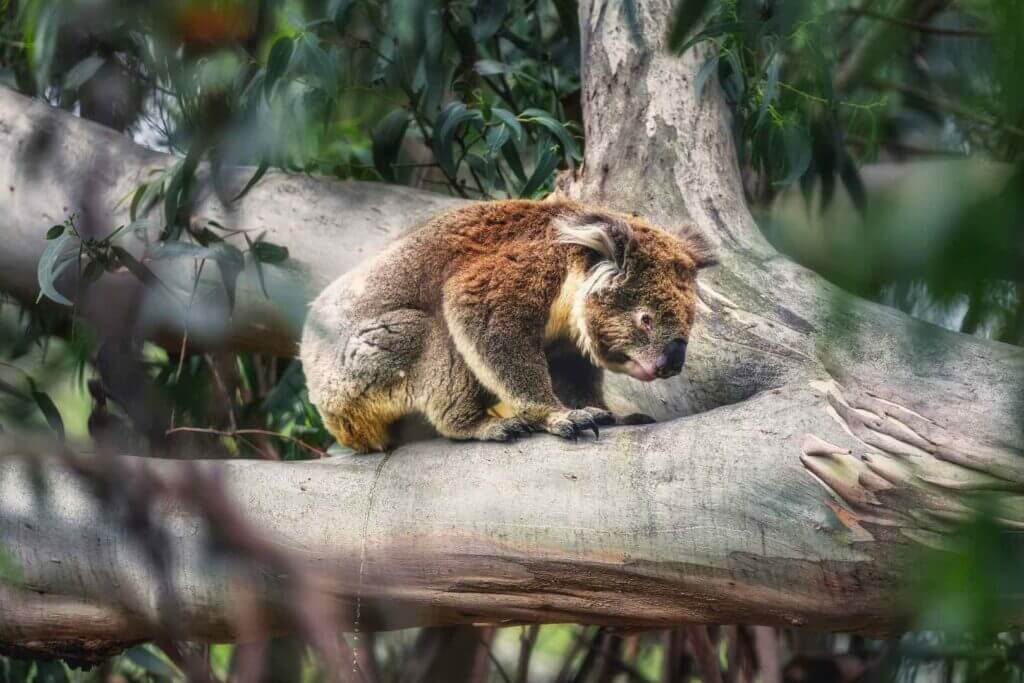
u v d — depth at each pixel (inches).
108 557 294.4
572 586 269.9
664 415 329.1
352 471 295.7
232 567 279.3
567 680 581.9
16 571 298.8
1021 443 227.6
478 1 411.5
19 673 450.3
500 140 376.2
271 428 482.6
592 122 381.7
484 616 285.1
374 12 438.6
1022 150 114.9
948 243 95.9
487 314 305.7
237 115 404.2
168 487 187.8
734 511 251.0
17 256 431.8
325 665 165.3
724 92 418.6
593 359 319.9
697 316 315.3
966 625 114.2
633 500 261.0
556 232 317.7
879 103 416.5
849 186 403.9
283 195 409.7
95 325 418.0
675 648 518.3
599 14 383.9
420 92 429.4
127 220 414.9
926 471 235.0
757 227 356.2
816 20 335.9
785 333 300.0
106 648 321.4
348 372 327.6
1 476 302.0
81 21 398.9
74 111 495.2
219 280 406.6
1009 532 121.5
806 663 518.3
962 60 181.0
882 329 275.3
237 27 391.2
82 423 503.5
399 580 281.1
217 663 566.3
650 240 315.3
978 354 256.5
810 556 243.8
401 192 403.9
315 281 396.2
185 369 446.6
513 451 284.8
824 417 257.6
